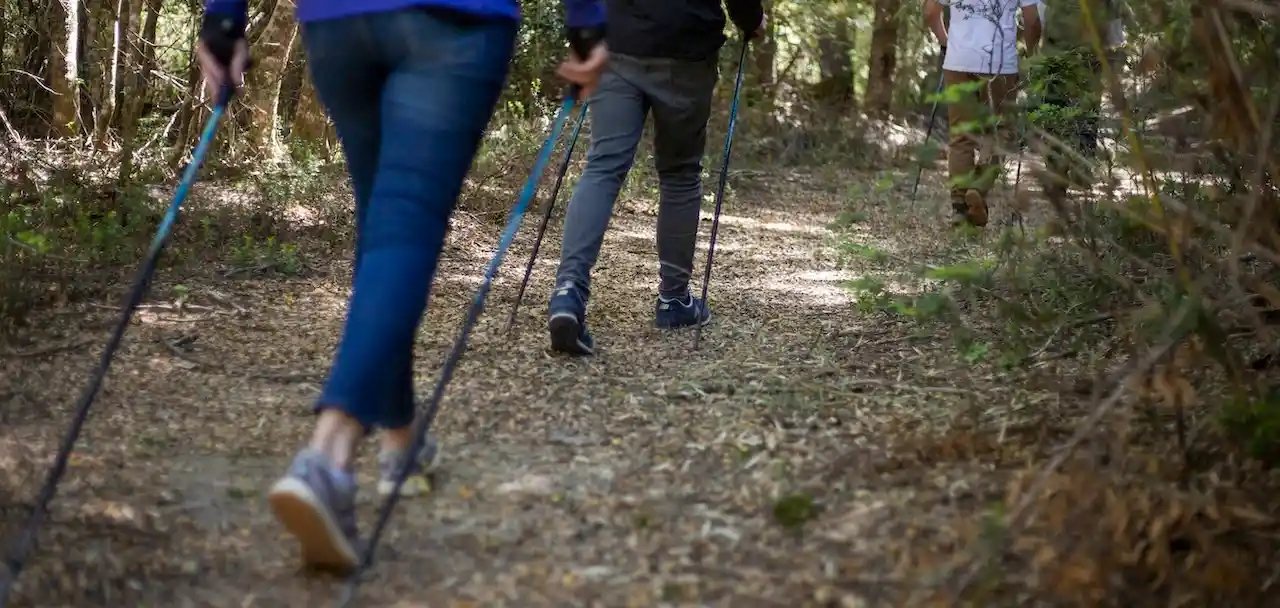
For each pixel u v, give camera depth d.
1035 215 3.58
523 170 7.17
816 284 5.29
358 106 2.37
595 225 3.96
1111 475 2.36
